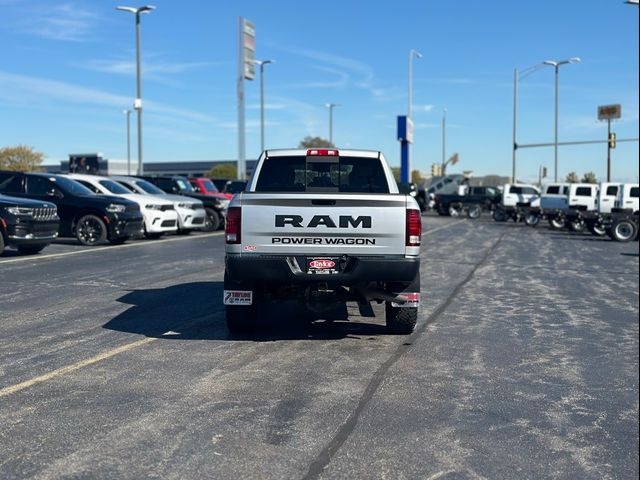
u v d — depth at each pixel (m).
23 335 7.82
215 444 4.64
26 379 6.07
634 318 9.79
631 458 4.56
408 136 48.09
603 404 5.73
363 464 4.36
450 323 9.09
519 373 6.65
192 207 22.47
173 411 5.29
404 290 7.59
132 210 18.77
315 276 7.17
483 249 21.50
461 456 4.54
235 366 6.63
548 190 37.00
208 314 9.20
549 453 4.62
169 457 4.41
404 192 9.03
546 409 5.57
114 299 10.22
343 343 7.73
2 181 18.67
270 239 7.17
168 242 20.02
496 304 10.78
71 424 4.98
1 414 5.17
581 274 15.27
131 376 6.22
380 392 5.89
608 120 51.03
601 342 8.14
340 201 7.14
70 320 8.70
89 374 6.26
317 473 4.21
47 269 13.33
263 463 4.34
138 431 4.85
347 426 5.04
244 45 45.25
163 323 8.60
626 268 16.72
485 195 49.19
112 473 4.16
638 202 27.83
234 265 7.18
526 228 36.97
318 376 6.34
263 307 9.97
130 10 34.72
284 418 5.18
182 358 6.89
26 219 14.92
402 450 4.61
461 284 13.00
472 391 6.01
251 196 7.18
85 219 18.25
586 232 33.50
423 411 5.43
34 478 4.08
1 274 12.55
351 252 7.17
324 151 8.55
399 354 7.28
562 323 9.32
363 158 8.62
